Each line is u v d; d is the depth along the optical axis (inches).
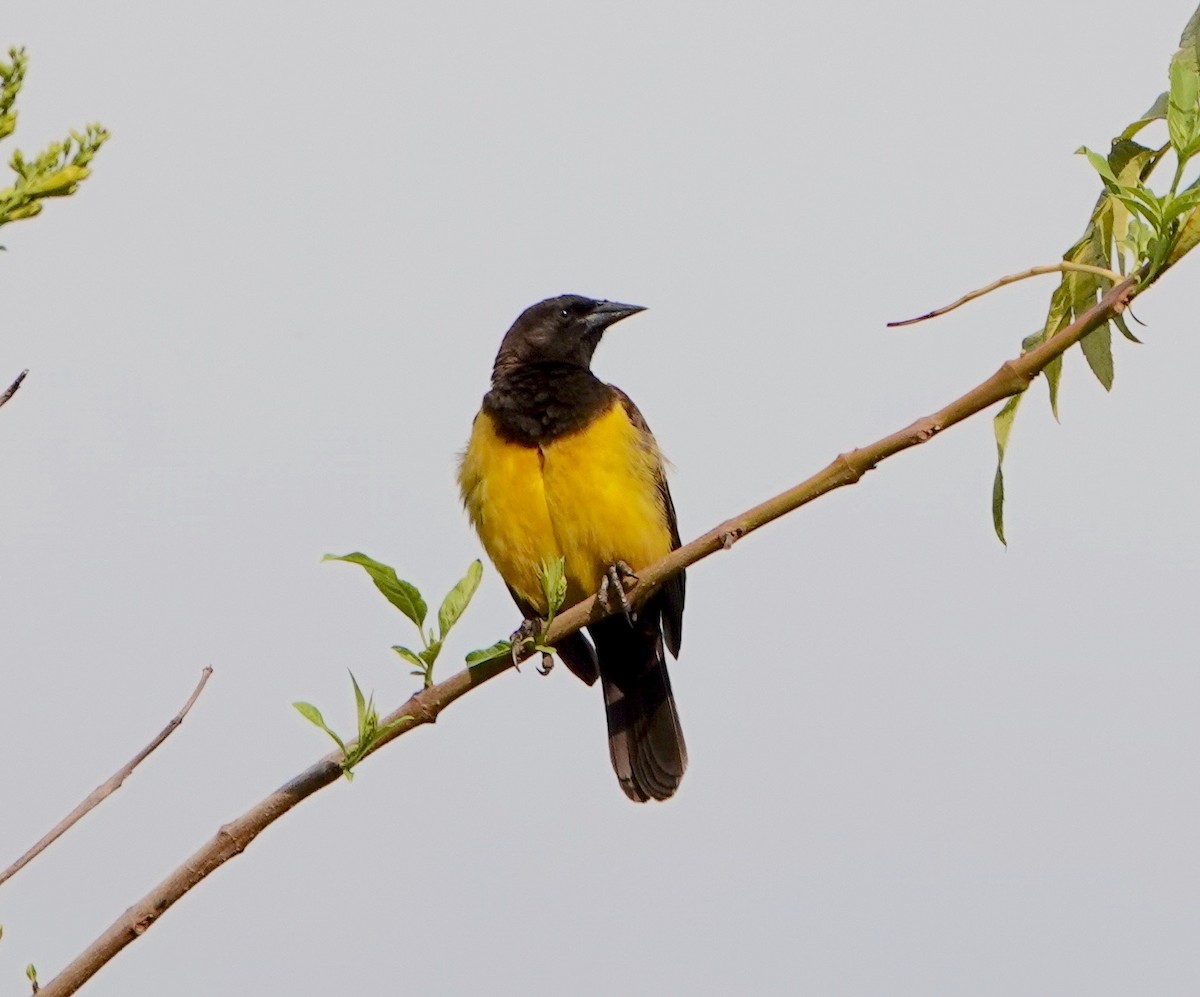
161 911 265.7
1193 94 268.5
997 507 319.0
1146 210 267.1
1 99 215.3
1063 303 323.3
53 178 215.9
